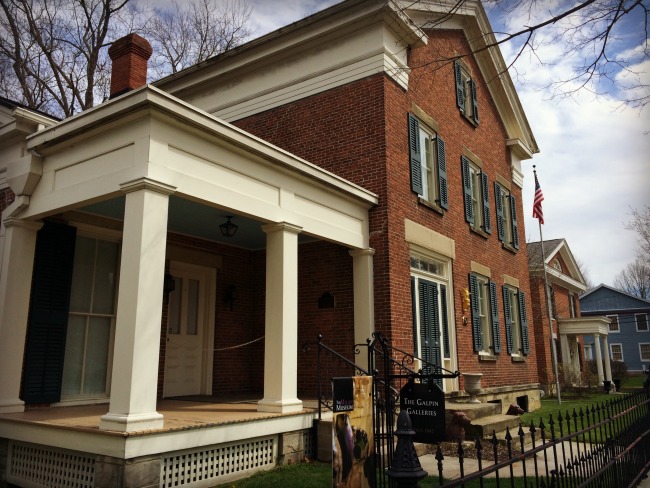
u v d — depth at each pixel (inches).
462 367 483.2
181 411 297.9
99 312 343.9
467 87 605.0
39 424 243.3
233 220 365.1
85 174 268.5
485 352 551.2
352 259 413.4
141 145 242.8
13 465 262.5
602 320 1090.1
